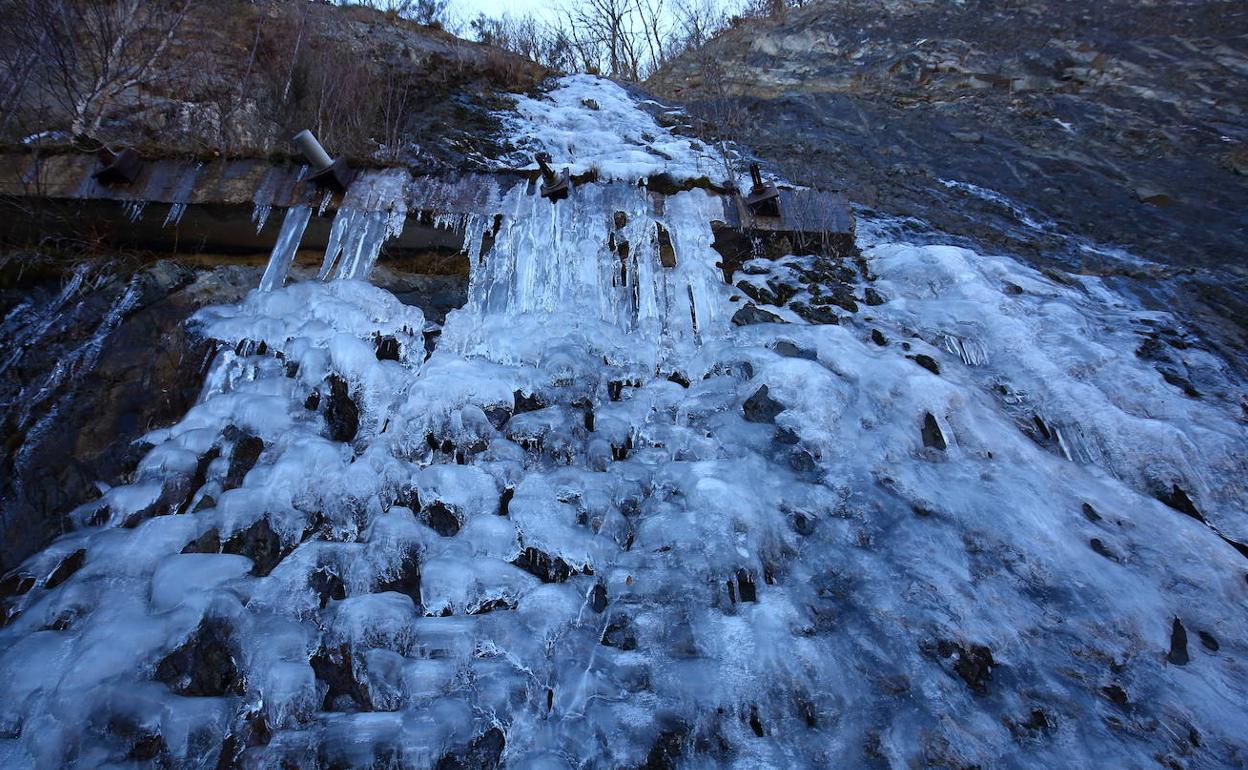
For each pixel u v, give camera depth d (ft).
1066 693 8.87
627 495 11.12
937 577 9.99
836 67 33.91
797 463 11.82
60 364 12.03
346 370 12.23
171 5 23.81
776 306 15.42
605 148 22.86
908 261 17.17
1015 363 14.42
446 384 12.03
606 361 13.53
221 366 12.55
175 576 9.18
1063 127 26.96
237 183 14.62
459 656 8.72
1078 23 34.42
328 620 9.00
